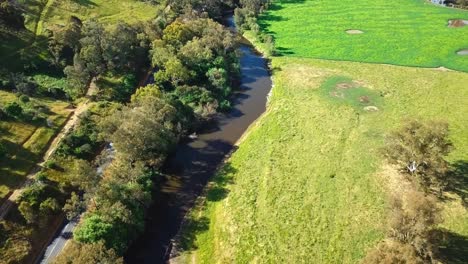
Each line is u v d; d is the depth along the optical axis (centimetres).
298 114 11481
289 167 9531
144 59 13950
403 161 8650
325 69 14038
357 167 9275
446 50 15138
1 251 7512
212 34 14612
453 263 7062
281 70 14188
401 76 13338
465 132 10262
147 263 7844
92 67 12331
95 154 10019
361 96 12188
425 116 11012
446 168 8219
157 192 9369
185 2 17450
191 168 10075
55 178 9012
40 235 8025
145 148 9375
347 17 18525
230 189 9269
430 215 6275
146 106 10412
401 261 5831
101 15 16388
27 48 13025
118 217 7794
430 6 19488
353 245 7569
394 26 17412
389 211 7462
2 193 8450
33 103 10969
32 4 15388
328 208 8362
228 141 10994
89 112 10981
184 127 11119
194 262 7825
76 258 6662
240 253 7738
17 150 9488
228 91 12900
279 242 7819
